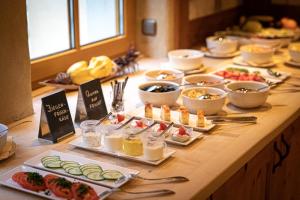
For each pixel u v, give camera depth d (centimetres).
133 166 170
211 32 345
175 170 167
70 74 243
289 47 297
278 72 265
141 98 221
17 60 205
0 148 174
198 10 326
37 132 198
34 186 153
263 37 320
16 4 201
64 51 263
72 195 149
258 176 211
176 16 301
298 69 277
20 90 208
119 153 176
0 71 198
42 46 251
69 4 261
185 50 284
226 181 180
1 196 152
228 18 364
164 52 303
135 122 197
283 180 242
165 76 240
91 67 250
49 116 187
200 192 155
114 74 260
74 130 196
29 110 214
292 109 221
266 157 215
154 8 299
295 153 250
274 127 203
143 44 308
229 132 197
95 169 164
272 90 244
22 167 167
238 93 217
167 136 190
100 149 179
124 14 297
